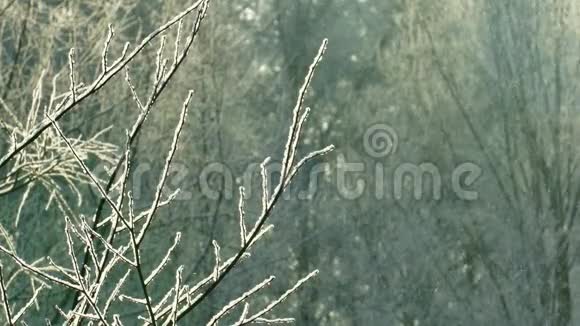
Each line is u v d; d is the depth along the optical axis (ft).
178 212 60.44
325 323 77.25
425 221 77.25
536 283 72.18
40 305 44.24
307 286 75.51
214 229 62.59
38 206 46.73
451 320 75.20
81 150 22.79
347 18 94.63
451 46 77.97
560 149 73.10
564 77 73.97
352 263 77.66
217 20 65.41
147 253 57.31
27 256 45.75
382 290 77.15
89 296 14.10
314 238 76.89
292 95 83.87
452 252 76.54
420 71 79.51
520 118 74.23
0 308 34.17
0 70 40.06
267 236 69.36
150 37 14.62
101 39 46.52
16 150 16.74
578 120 73.87
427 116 79.05
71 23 43.88
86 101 48.26
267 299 71.56
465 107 76.84
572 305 73.77
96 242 45.68
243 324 14.21
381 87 83.10
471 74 77.20
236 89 69.05
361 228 77.92
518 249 73.15
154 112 56.54
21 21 41.24
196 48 60.18
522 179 74.43
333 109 86.79
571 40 74.84
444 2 78.38
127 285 53.78
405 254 77.20
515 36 75.36
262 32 88.89
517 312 72.38
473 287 74.95
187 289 14.58
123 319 52.49
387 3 93.66
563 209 72.69
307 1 92.94
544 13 75.20
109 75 15.37
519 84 74.79
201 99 62.28
